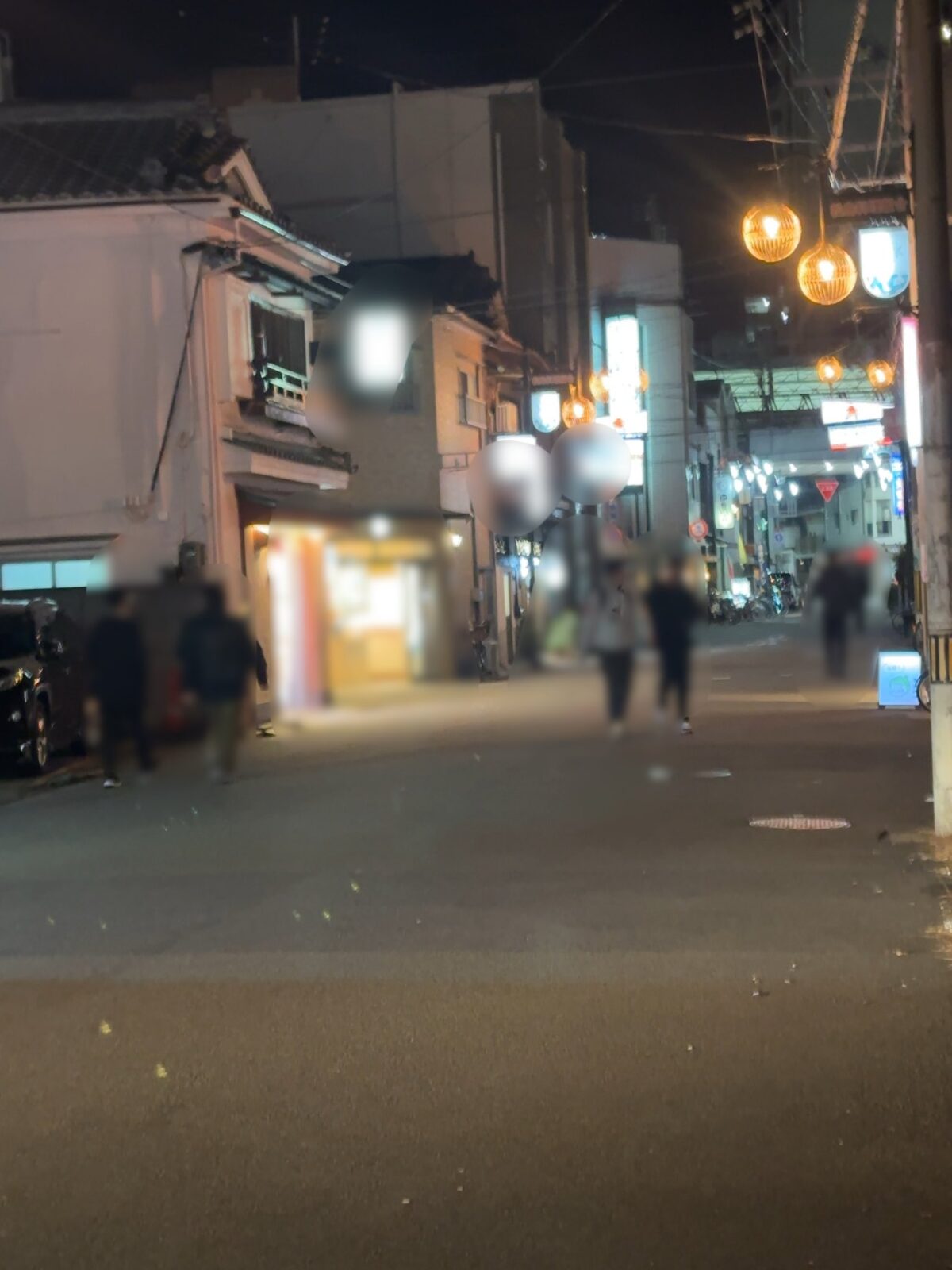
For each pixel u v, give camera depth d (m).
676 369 58.34
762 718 20.58
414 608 31.81
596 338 52.00
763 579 84.38
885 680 21.47
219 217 23.03
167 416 23.16
